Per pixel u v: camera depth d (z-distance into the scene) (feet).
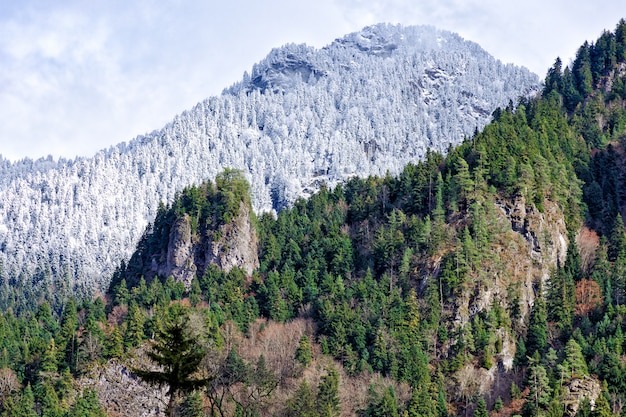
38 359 606.14
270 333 621.72
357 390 559.79
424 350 599.57
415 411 537.24
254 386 520.01
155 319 620.90
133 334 613.52
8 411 551.59
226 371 512.63
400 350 590.96
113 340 607.78
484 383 578.66
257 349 598.34
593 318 618.85
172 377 252.01
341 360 595.06
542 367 544.62
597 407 507.71
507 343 602.85
